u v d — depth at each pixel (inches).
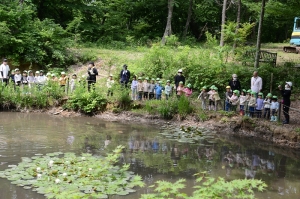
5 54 828.6
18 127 508.7
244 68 716.7
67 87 663.1
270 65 737.0
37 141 432.5
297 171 370.0
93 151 400.8
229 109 584.1
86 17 1229.7
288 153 442.6
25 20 872.9
